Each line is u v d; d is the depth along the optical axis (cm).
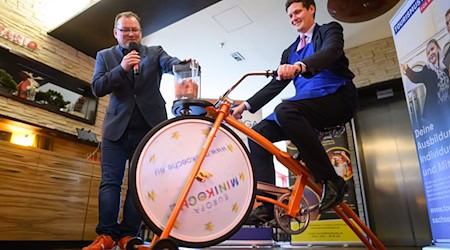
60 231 259
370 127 408
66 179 272
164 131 108
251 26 380
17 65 306
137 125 165
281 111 125
